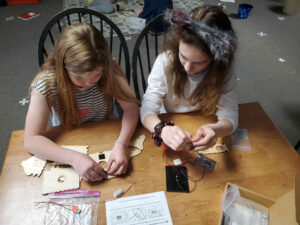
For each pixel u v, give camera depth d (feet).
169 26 2.86
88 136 3.03
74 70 2.64
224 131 3.00
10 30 9.62
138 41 4.00
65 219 2.30
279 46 9.21
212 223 2.33
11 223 2.25
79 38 2.64
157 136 2.94
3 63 8.13
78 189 2.51
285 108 7.03
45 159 2.73
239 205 2.44
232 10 11.24
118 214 2.35
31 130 2.87
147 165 2.77
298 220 1.77
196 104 3.59
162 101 3.67
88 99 3.41
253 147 2.99
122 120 3.22
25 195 2.43
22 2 11.30
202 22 2.56
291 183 2.64
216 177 2.68
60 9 10.97
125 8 11.02
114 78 3.29
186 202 2.46
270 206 2.42
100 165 2.75
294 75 8.04
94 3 10.80
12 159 2.72
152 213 2.37
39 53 3.87
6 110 6.67
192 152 2.91
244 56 8.73
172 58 3.14
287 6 10.93
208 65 3.04
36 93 3.00
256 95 7.37
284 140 3.08
